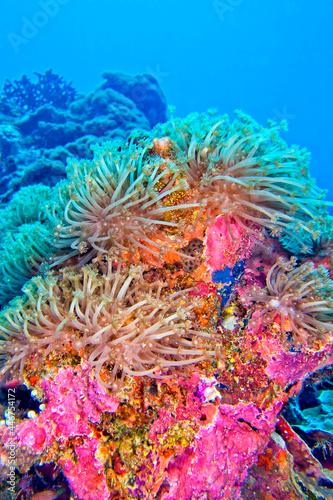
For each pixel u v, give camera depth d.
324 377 3.68
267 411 2.94
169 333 2.54
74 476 2.43
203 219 3.02
